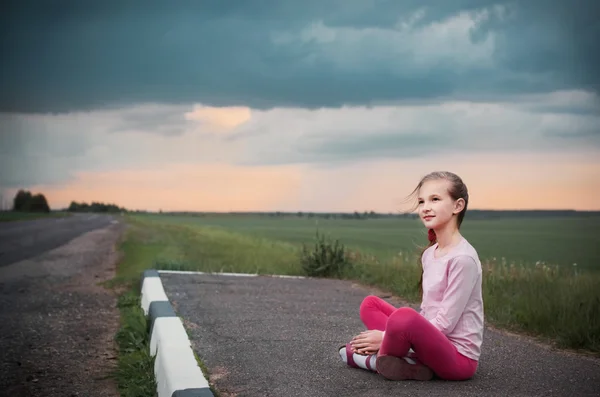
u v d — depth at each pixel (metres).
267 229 31.12
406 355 3.84
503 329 5.89
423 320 3.61
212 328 5.43
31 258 14.60
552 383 3.91
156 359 4.57
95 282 10.02
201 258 12.05
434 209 3.68
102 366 5.16
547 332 5.65
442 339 3.63
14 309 7.62
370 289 8.46
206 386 3.58
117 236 24.66
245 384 3.86
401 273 8.72
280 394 3.65
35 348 5.73
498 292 7.14
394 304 7.28
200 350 4.66
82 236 25.00
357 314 6.30
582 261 11.63
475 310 3.72
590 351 5.08
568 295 6.49
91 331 6.43
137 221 50.41
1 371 4.99
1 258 14.67
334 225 40.78
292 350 4.66
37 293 8.85
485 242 17.41
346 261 10.30
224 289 7.78
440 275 3.71
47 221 48.81
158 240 18.97
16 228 33.84
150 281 7.81
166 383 3.81
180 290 7.51
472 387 3.72
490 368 4.23
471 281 3.62
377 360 3.81
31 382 4.73
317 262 10.19
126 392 4.41
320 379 3.91
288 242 17.86
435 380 3.84
